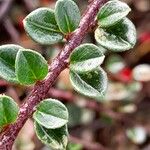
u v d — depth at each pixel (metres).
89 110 0.38
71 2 0.15
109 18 0.15
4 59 0.15
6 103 0.13
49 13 0.15
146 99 0.39
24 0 0.41
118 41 0.15
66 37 0.15
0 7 0.39
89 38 0.38
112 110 0.37
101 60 0.14
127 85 0.38
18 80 0.14
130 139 0.38
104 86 0.15
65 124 0.15
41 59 0.14
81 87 0.15
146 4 0.45
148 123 0.38
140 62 0.43
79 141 0.35
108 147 0.40
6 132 0.13
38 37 0.15
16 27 0.43
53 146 0.14
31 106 0.14
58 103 0.14
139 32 0.43
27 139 0.35
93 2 0.15
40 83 0.14
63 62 0.15
